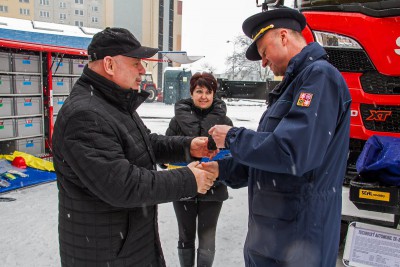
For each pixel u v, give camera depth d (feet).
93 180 5.26
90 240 5.69
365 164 7.23
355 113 10.09
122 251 5.80
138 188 5.34
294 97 5.58
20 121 21.63
